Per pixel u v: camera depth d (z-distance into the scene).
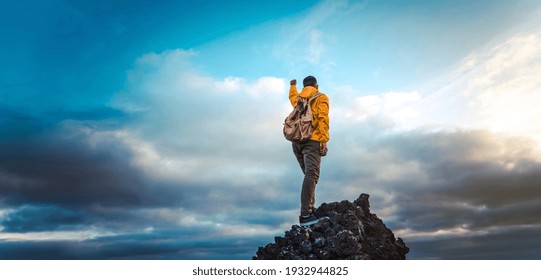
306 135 7.82
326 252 6.98
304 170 8.44
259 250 7.78
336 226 7.39
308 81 8.40
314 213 7.82
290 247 7.30
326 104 7.89
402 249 8.38
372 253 7.42
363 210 8.38
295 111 8.05
